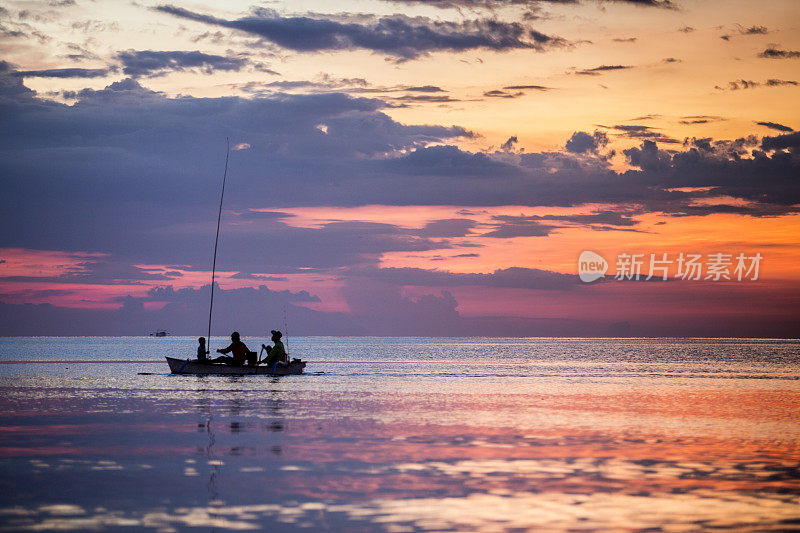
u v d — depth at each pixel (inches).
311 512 492.4
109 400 1216.2
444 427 888.9
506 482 580.1
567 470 626.8
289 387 1512.1
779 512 494.3
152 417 979.9
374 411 1060.5
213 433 832.9
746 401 1237.1
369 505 510.0
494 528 457.4
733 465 650.8
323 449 726.5
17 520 475.2
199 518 478.6
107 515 485.7
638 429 875.4
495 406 1141.7
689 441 784.9
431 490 553.3
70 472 615.2
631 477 599.5
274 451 714.2
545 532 449.4
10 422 925.8
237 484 572.1
